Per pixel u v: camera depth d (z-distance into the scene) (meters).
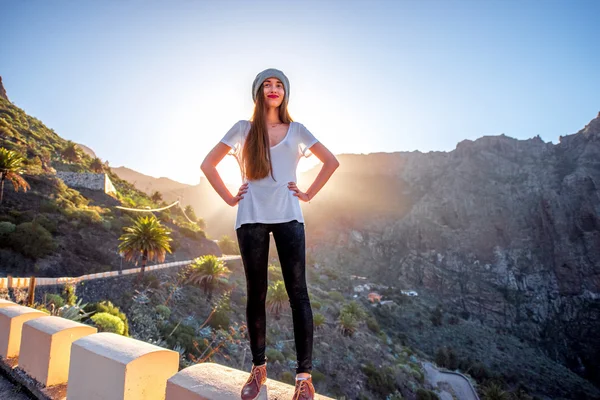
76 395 2.34
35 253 28.91
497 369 99.12
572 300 146.62
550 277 157.62
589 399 94.25
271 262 71.56
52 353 2.90
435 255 181.12
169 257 49.22
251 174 1.79
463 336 115.75
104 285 28.09
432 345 101.56
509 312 146.88
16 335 3.62
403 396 44.69
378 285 152.62
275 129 1.93
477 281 163.00
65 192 44.25
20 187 38.25
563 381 102.25
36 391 2.82
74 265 31.70
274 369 31.91
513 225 182.38
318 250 199.75
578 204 170.00
